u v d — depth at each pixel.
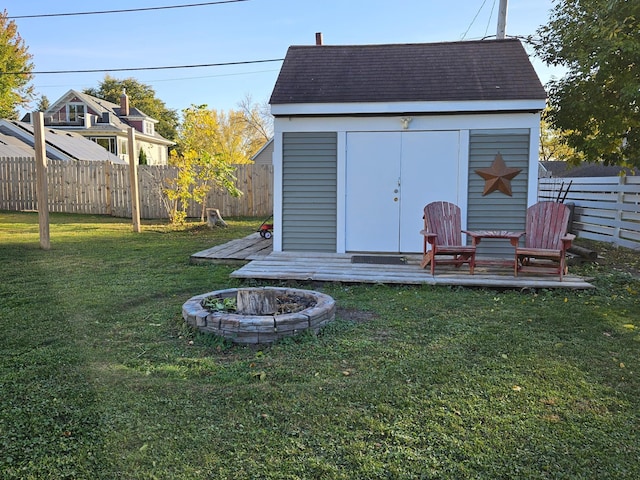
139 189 14.32
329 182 7.41
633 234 8.91
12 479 2.00
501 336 3.85
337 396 2.76
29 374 3.04
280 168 7.45
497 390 2.86
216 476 2.04
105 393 2.78
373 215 7.41
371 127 7.25
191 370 3.14
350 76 7.68
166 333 3.92
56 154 17.86
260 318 3.67
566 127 9.09
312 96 7.18
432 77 7.44
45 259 7.30
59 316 4.34
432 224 6.38
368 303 4.91
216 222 12.07
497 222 7.14
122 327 4.06
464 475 2.06
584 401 2.74
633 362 3.35
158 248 8.56
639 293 5.42
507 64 7.59
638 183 8.77
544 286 5.48
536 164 6.94
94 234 10.34
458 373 3.10
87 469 2.08
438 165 7.22
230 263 7.01
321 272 6.03
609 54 7.47
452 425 2.45
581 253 7.32
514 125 6.96
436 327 4.09
